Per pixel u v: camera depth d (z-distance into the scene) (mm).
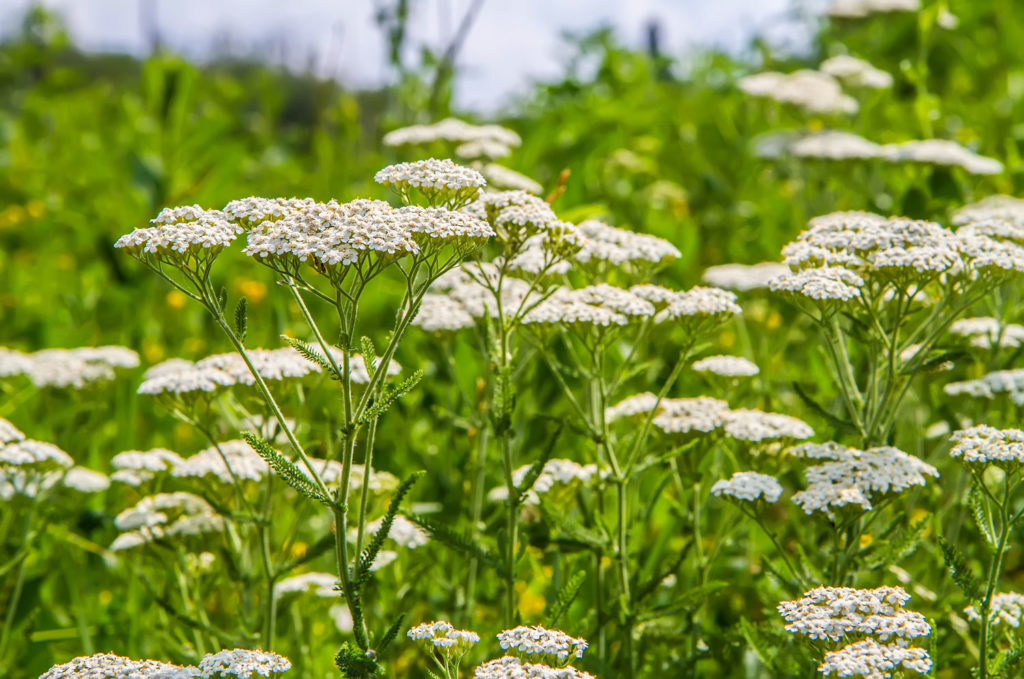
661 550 1485
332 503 1263
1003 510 1315
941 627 1420
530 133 2447
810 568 1373
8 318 2289
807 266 1397
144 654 1461
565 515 1417
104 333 2211
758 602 1494
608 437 1435
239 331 1277
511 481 1351
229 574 1422
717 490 1362
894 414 1396
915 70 2211
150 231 1279
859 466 1365
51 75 3912
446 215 1279
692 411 1435
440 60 2570
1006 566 1483
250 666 1263
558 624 1428
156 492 1489
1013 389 1447
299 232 1271
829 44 3213
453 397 1599
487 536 1512
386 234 1264
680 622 1446
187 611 1440
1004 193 2002
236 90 3674
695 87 3574
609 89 3305
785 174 2561
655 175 2719
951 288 1390
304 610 1466
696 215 2539
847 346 1518
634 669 1385
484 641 1425
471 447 1500
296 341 1264
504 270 1365
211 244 1270
